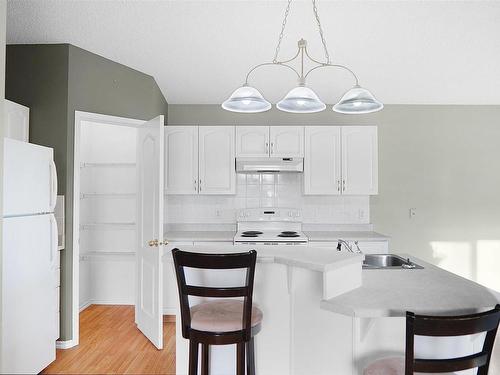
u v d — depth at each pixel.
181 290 1.74
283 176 4.27
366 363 1.87
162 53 3.24
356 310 1.50
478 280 4.19
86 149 4.20
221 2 2.64
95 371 2.57
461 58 3.35
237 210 4.23
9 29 2.84
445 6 2.69
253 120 4.28
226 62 3.42
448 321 1.23
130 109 3.44
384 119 4.25
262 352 2.07
